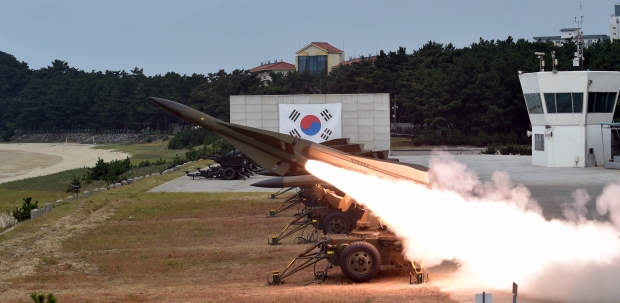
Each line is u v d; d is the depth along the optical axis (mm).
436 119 108000
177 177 60594
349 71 133375
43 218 35719
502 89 104250
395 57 135375
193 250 26109
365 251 19406
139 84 173375
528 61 104438
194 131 147875
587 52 116125
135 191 47875
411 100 117500
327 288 18672
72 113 188375
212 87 156625
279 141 25125
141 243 28156
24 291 19891
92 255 25844
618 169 57375
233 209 37625
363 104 64500
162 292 19000
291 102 64562
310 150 24766
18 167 109000
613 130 65562
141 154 132000
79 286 20656
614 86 59688
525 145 94375
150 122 166750
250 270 22562
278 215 35000
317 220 26453
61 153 144000
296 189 47688
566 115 60500
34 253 26344
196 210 37500
